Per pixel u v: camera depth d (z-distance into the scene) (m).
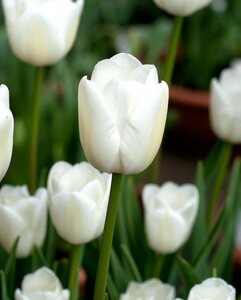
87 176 1.09
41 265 1.17
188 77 2.54
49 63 1.24
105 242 0.98
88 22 2.40
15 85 1.72
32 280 1.10
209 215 1.36
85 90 0.91
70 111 1.61
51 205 1.07
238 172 1.33
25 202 1.15
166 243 1.20
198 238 1.29
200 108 2.28
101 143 0.92
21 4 1.20
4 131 0.91
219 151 1.39
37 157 1.58
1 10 2.34
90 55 2.22
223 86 1.31
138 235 1.30
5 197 1.18
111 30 2.46
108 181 1.06
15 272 1.21
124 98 0.91
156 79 0.92
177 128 2.39
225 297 1.03
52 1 1.20
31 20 1.19
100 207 1.06
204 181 1.39
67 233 1.07
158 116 0.92
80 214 1.05
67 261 1.19
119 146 0.92
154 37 2.16
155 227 1.19
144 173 1.68
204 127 2.34
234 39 2.47
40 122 1.62
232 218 1.30
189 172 2.38
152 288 1.13
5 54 1.90
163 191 1.24
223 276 1.30
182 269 1.16
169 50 1.26
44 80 2.23
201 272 1.24
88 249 1.26
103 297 1.00
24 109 1.70
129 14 2.66
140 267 1.29
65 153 1.60
